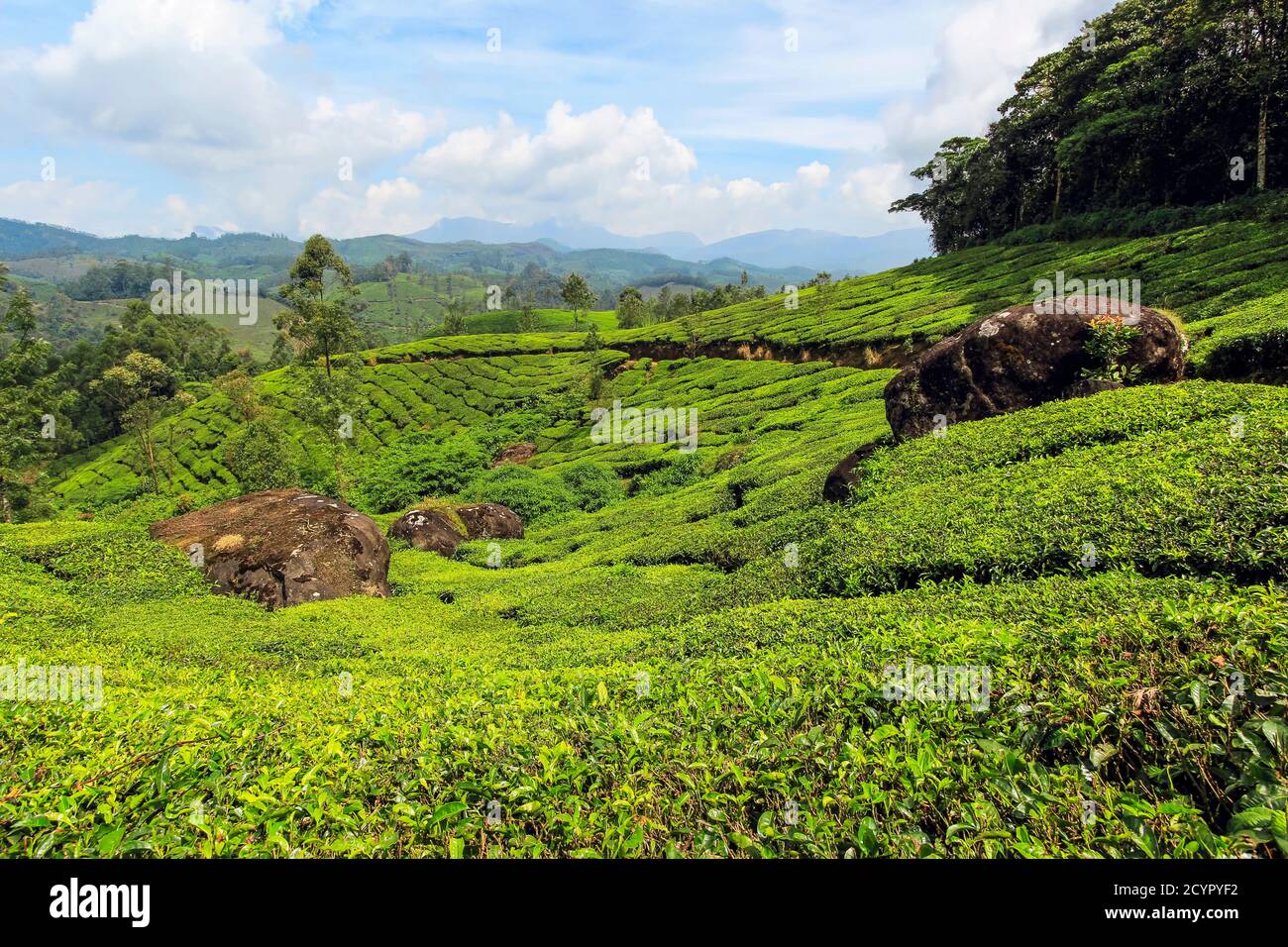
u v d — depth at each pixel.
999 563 10.03
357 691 9.88
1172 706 4.89
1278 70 47.62
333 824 5.16
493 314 143.00
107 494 73.50
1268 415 11.51
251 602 18.72
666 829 4.81
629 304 118.94
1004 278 56.66
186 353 120.19
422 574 26.22
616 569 20.66
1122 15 64.88
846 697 6.28
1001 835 4.20
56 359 113.62
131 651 12.91
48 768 5.86
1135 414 13.95
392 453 60.84
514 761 5.94
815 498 20.69
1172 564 8.23
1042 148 73.12
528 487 41.81
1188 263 39.69
